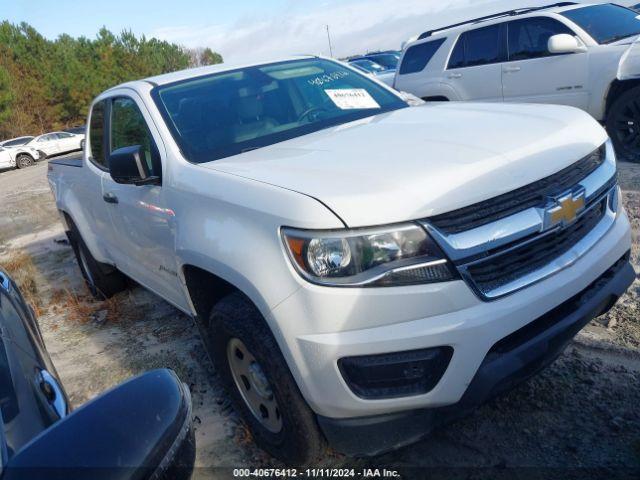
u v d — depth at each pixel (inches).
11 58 1846.7
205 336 113.0
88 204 167.9
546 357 87.7
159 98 130.2
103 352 157.0
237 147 117.4
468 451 96.5
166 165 114.9
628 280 99.0
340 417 82.1
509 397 107.8
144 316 177.2
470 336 77.0
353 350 76.6
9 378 56.2
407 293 75.9
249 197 88.8
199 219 99.0
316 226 77.4
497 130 98.7
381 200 77.3
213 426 114.9
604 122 269.0
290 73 146.9
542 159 88.4
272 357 86.5
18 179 799.7
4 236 366.6
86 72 1795.0
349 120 131.3
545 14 279.7
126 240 145.4
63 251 289.7
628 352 116.2
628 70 247.8
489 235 79.3
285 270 80.7
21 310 92.4
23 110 1716.3
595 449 92.2
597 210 99.1
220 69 144.7
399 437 82.2
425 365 77.5
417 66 341.1
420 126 109.3
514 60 290.8
